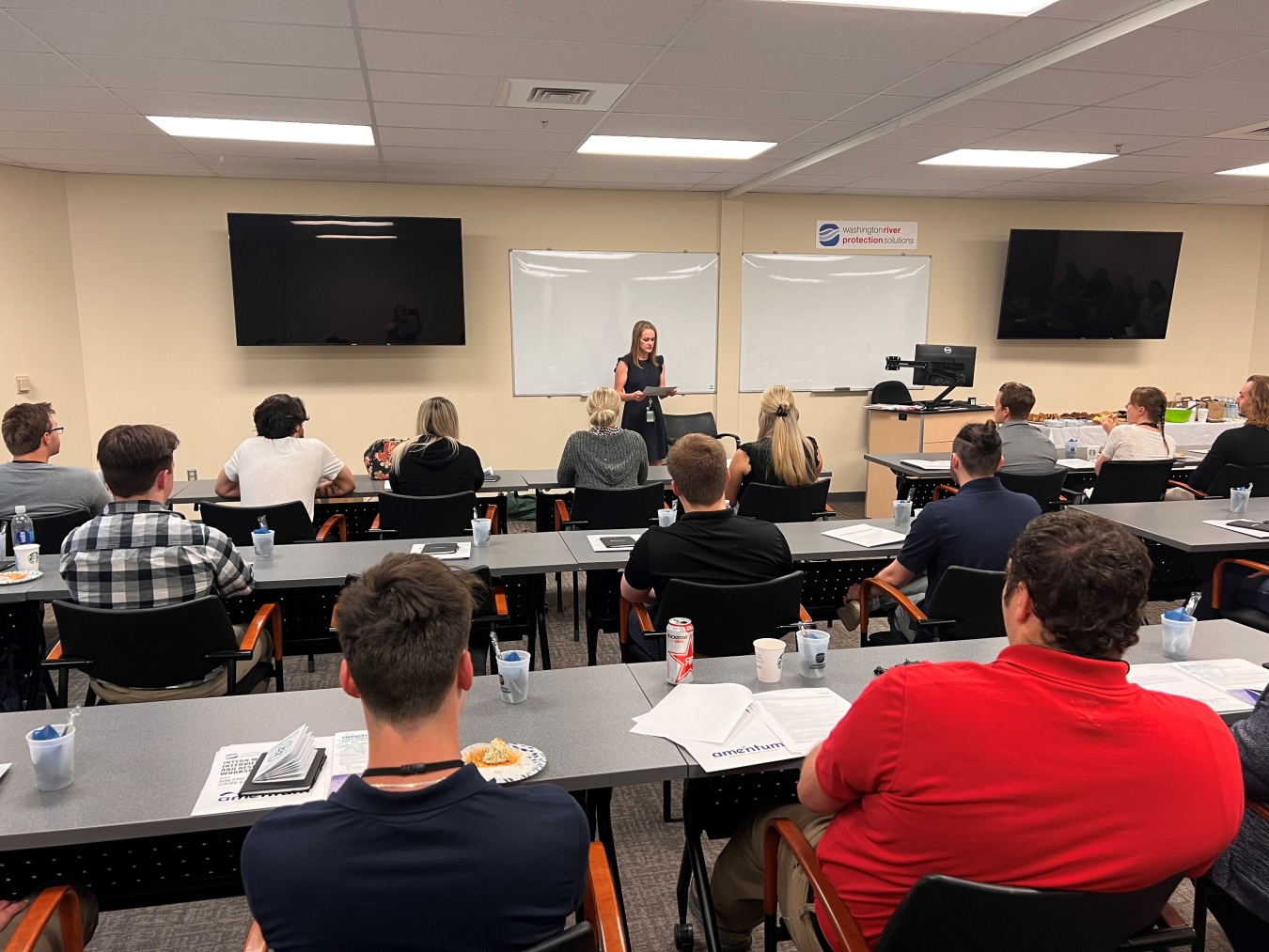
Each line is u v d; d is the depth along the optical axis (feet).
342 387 21.02
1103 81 12.44
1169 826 3.36
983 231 23.93
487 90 12.88
